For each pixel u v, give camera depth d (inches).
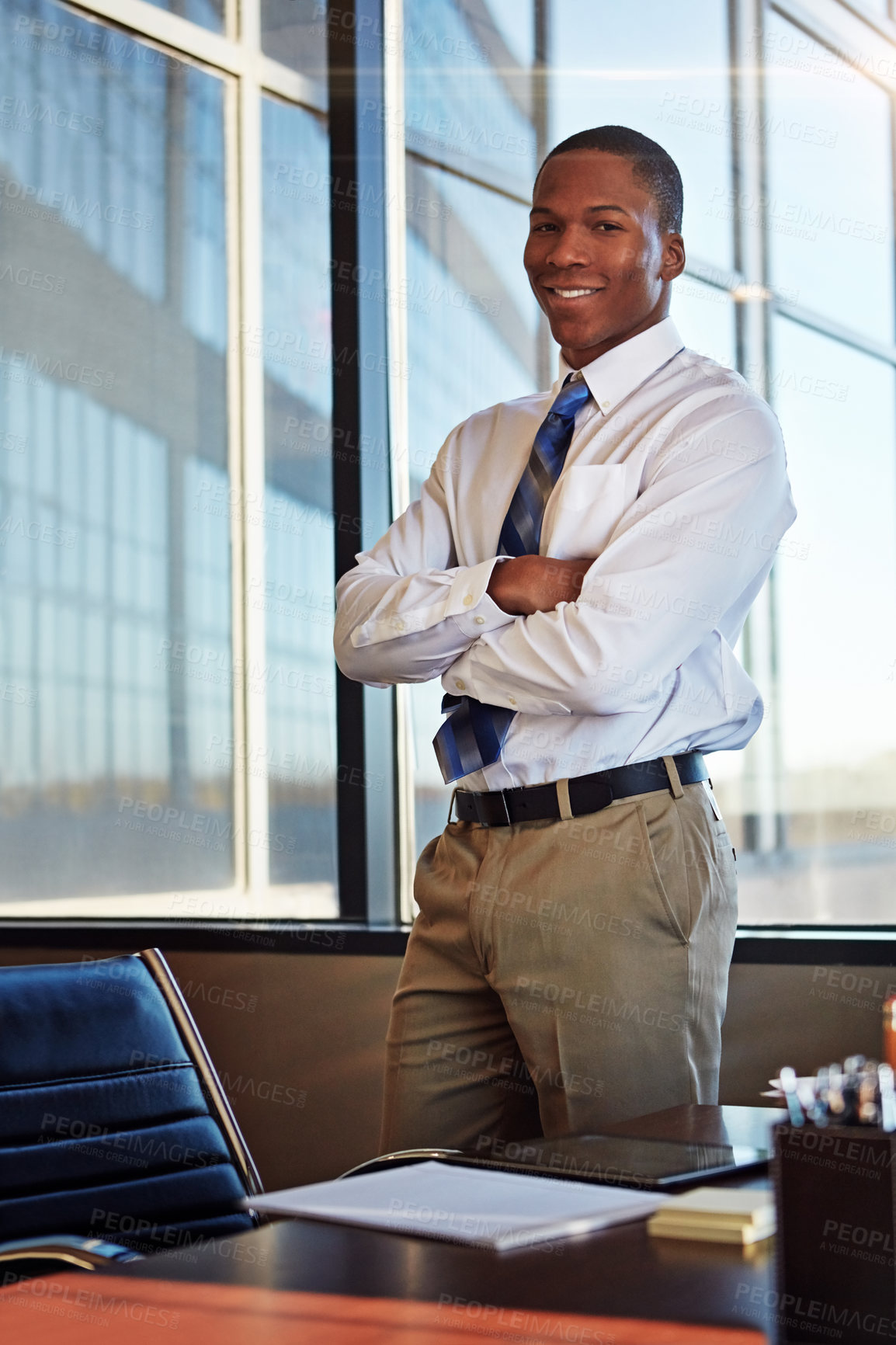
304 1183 101.2
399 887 112.4
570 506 68.9
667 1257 32.6
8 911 115.2
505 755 65.8
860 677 98.2
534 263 72.4
